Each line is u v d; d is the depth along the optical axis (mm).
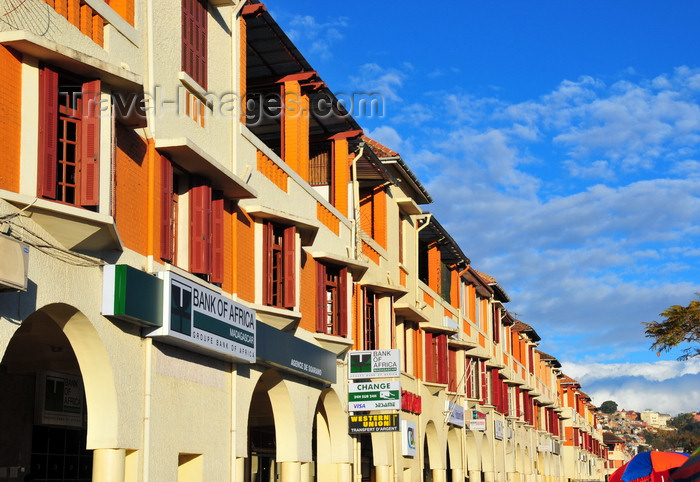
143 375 13852
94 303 12523
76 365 15938
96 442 12953
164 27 15070
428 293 32750
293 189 20531
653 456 23062
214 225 16219
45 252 11398
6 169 10758
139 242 13836
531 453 53938
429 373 31484
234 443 16781
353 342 23125
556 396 68438
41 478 16797
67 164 11812
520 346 55281
